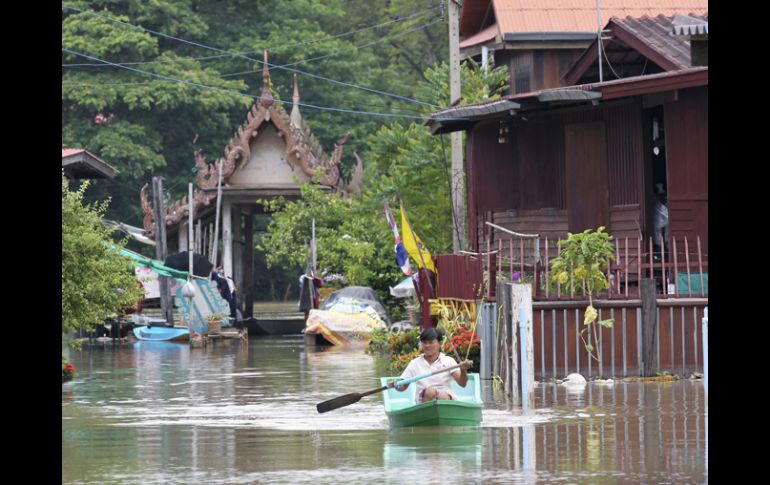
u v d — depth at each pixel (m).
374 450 35.94
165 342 97.38
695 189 61.88
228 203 118.00
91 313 58.81
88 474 32.72
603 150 66.75
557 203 69.56
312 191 113.38
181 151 167.88
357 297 97.31
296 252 112.25
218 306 100.94
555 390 50.41
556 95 63.06
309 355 80.25
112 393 54.75
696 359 53.59
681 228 62.00
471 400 43.09
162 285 103.81
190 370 67.94
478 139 75.50
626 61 76.19
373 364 71.00
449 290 64.94
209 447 37.34
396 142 97.38
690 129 62.00
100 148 158.50
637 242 64.25
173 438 39.56
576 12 92.38
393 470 32.31
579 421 41.31
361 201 110.50
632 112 65.06
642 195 64.62
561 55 92.12
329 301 98.75
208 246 123.19
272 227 118.00
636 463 32.97
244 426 42.41
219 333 97.62
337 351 84.62
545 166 70.06
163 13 170.25
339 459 34.41
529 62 92.06
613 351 53.41
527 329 48.06
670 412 43.09
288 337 105.75
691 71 60.34
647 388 50.28
